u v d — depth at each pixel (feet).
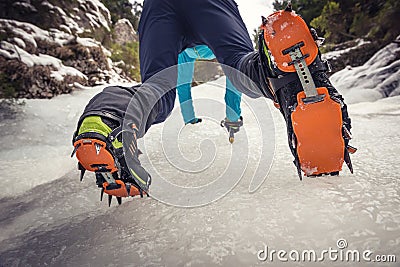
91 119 3.18
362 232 2.70
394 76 13.96
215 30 4.60
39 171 5.96
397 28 18.30
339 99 3.26
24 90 15.43
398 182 3.47
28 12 20.52
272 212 3.06
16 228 3.67
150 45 4.73
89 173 5.10
